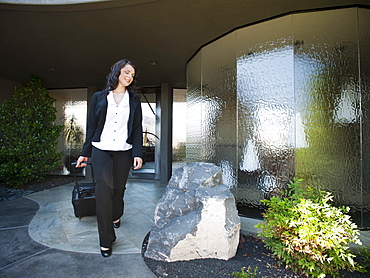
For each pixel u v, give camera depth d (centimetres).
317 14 260
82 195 259
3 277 155
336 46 256
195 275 154
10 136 465
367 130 250
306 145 257
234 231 176
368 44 253
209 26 300
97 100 186
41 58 413
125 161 198
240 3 249
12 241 213
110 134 185
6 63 437
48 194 412
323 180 253
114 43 352
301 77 262
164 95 585
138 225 258
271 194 269
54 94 643
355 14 252
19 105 481
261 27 286
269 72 278
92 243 209
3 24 295
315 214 156
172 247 170
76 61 427
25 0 250
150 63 438
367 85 252
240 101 300
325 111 256
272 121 273
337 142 254
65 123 630
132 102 192
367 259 160
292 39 266
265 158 276
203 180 199
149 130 620
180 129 615
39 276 156
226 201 179
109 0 244
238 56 304
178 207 193
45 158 491
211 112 341
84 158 196
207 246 174
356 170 248
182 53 390
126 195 414
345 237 147
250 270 158
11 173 457
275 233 163
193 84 394
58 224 259
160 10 263
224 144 317
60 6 256
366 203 246
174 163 609
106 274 159
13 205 339
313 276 144
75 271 162
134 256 184
